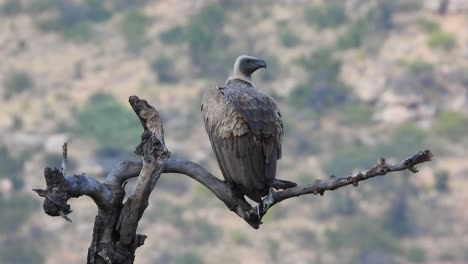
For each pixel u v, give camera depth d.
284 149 94.38
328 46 117.00
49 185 7.63
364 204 84.38
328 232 79.31
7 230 77.69
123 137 92.81
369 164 90.25
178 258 75.31
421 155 7.58
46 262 74.25
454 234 81.81
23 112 102.56
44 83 111.56
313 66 106.25
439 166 90.19
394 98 102.38
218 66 113.31
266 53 116.25
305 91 103.62
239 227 81.50
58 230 78.56
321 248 78.31
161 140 7.97
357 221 81.06
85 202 82.12
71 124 97.50
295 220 82.81
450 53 112.38
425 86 105.31
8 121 100.12
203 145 93.50
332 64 105.75
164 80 111.44
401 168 7.64
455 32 116.12
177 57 114.94
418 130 96.88
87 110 99.19
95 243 7.93
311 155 93.38
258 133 8.95
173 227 79.81
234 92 9.26
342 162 89.69
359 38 116.19
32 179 85.94
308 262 75.94
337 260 76.88
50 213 7.63
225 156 9.05
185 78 111.62
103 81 111.75
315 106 102.44
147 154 7.91
